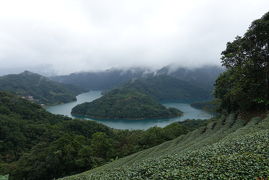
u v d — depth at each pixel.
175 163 10.62
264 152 9.02
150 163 11.77
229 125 25.91
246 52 27.41
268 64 25.97
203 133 27.78
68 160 42.06
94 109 155.00
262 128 15.66
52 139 70.19
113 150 48.38
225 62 30.52
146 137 48.84
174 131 52.22
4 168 42.44
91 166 41.44
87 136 78.50
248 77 27.11
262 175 7.05
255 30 24.70
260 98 26.19
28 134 71.56
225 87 33.66
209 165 8.89
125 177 10.25
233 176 7.43
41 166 40.91
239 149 10.58
